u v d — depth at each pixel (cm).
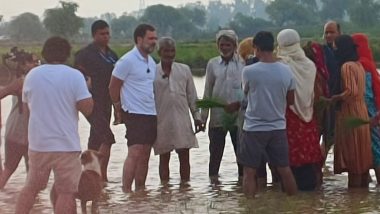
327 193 1068
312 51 1101
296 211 959
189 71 1188
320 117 1142
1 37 10631
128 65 1067
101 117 1146
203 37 12875
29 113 845
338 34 1223
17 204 848
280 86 1002
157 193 1087
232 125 1161
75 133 843
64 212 838
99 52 1149
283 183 1049
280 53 1070
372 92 1091
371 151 1087
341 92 1082
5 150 1121
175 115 1173
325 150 1168
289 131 1069
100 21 1155
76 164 845
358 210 960
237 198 1045
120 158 1427
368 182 1115
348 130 1078
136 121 1077
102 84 1141
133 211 970
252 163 1025
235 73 1171
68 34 8756
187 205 1004
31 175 845
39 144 832
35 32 10681
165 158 1191
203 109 1191
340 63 1096
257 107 1007
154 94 1176
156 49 1177
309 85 1060
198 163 1367
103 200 1038
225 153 1488
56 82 834
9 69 1116
